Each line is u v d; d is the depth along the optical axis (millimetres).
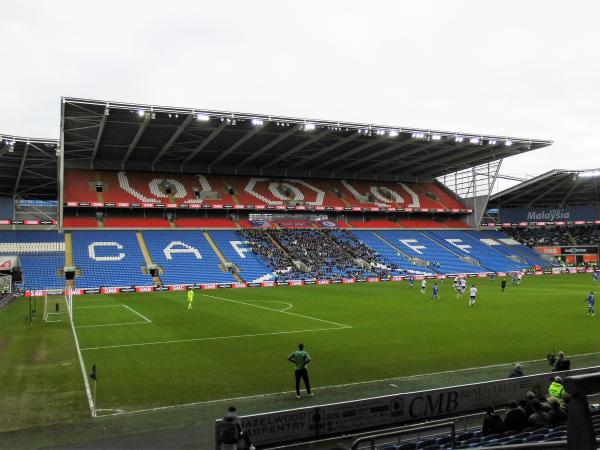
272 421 11797
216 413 14391
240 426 10211
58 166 61969
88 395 16094
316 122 56719
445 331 28062
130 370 19344
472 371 19188
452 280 67625
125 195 70688
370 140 65125
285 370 19344
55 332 28188
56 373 18906
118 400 15586
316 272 66562
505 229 97562
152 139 62156
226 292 53844
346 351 22781
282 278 63438
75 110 49062
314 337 26359
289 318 33375
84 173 73062
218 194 76250
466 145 69062
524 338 25859
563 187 87000
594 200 93188
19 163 60031
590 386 3055
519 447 3660
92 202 67125
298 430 12055
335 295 49188
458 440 11023
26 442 12289
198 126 56062
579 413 3012
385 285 60969
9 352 22734
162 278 59250
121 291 55062
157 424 13508
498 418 11031
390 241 80438
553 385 13242
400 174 93500
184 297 48875
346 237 78812
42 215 70250
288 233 76875
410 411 13281
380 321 31906
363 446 11703
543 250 89562
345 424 12539
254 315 35000
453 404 13805
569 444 3033
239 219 77812
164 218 73438
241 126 56656
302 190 83125
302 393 16312
